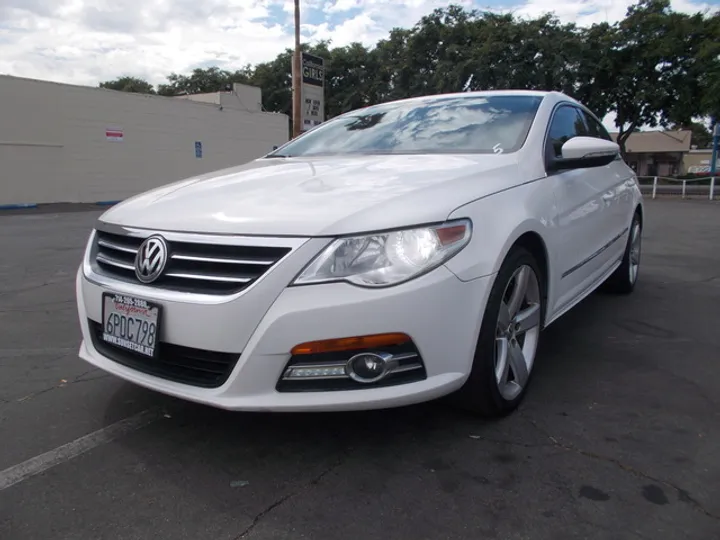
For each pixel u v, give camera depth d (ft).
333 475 7.32
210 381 7.30
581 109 13.97
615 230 14.21
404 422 8.63
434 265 7.11
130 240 8.12
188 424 8.73
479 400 8.18
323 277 6.81
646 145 196.65
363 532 6.22
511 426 8.48
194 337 7.11
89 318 8.68
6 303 16.65
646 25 86.94
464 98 12.51
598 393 9.66
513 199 8.66
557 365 10.99
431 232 7.20
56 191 67.72
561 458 7.60
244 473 7.40
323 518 6.47
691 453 7.70
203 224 7.47
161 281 7.51
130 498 6.88
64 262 23.68
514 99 11.93
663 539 6.01
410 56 101.65
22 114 63.46
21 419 8.97
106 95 71.82
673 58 87.92
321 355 6.89
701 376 10.40
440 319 7.13
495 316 7.91
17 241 30.60
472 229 7.62
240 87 97.40
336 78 133.08
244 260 7.03
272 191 8.22
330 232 6.91
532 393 9.66
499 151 10.10
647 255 24.04
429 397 7.27
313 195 7.80
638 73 88.74
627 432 8.29
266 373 6.92
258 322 6.88
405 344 7.03
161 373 7.69
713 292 16.98
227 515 6.54
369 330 6.82
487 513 6.50
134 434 8.45
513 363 8.86
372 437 8.23
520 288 8.79
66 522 6.44
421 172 8.68
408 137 11.39
